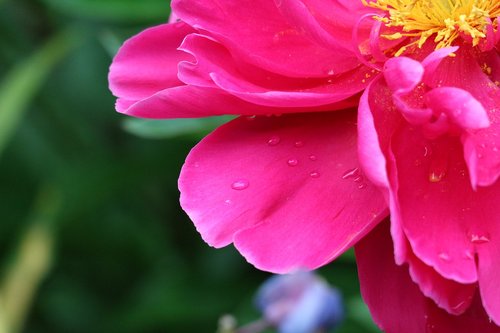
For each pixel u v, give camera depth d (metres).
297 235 0.43
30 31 0.70
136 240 0.70
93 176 0.68
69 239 0.69
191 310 0.67
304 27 0.44
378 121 0.44
